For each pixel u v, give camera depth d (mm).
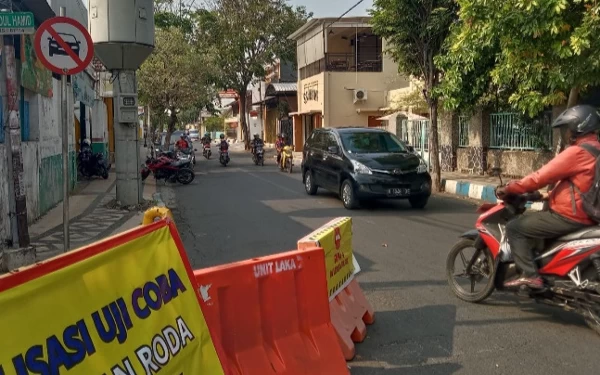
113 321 2930
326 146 15148
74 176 18125
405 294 6863
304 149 16812
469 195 15750
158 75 29141
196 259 8859
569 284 5383
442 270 7906
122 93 13492
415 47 16562
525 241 5625
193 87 30266
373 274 7750
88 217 12602
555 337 5488
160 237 3479
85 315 2787
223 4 40719
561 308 5863
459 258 8445
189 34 40594
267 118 54438
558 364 4910
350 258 6012
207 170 27172
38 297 2576
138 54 13125
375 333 5672
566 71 10266
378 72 33219
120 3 12719
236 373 4004
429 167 20703
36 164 12242
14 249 8148
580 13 9695
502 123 18531
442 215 12594
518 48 10391
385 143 14523
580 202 5285
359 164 13297
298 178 22281
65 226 7777
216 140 81688
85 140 22391
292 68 50281
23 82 11125
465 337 5527
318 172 15484
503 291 6191
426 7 15539
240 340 4137
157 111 31516
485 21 10625
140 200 14148
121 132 13781
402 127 25250
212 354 3568
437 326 5824
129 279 3133
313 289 4766
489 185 15289
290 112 42562
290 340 4500
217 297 4000
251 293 4250
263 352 4258
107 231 11070
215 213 13312
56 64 7543
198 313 3576
